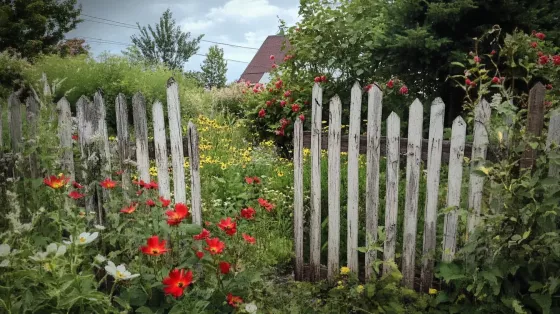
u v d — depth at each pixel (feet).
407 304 8.61
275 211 12.10
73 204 8.15
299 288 8.54
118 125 9.35
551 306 6.93
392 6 17.31
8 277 5.50
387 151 8.75
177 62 92.38
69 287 5.61
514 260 7.07
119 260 8.13
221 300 6.91
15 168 9.45
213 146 19.02
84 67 28.43
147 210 8.73
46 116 8.86
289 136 20.71
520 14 16.08
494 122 7.78
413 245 8.86
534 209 6.76
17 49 49.29
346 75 18.92
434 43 15.51
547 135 7.26
